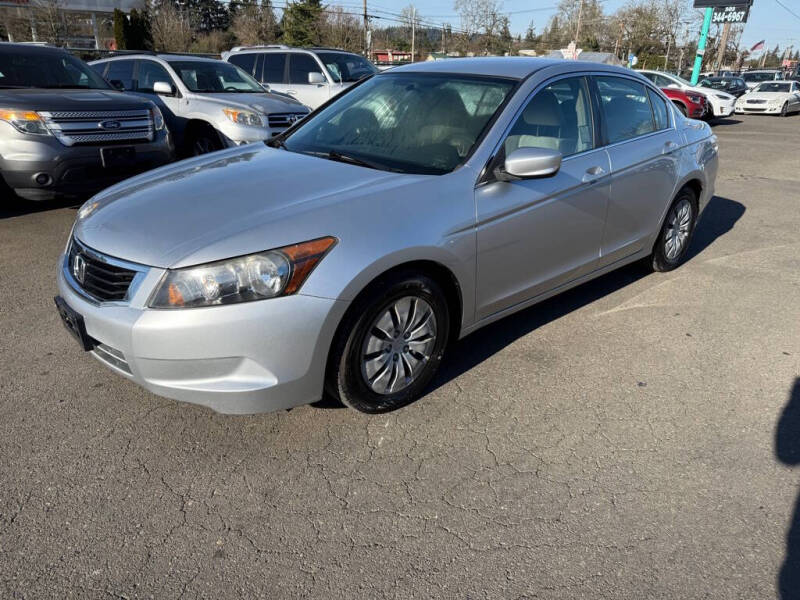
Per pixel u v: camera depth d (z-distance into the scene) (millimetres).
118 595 1990
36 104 5688
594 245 3889
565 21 71625
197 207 2738
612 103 4043
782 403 3160
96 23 33500
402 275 2748
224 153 3732
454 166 3096
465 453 2725
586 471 2623
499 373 3395
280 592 2018
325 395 3016
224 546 2197
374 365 2812
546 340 3795
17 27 28594
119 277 2516
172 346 2389
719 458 2721
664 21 62906
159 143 6531
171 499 2408
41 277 4582
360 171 3102
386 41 74000
